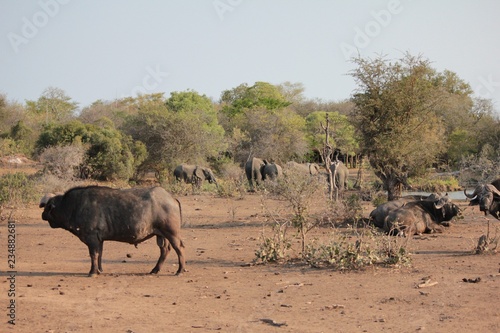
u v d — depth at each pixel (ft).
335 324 38.50
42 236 86.22
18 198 120.26
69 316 40.63
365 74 107.55
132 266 62.75
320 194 84.48
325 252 60.85
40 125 315.99
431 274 54.34
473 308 41.78
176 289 50.16
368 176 207.82
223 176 229.25
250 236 84.99
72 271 59.52
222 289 50.01
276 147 257.55
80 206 56.80
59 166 171.83
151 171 254.27
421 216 81.46
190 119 232.53
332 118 285.43
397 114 105.91
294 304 44.27
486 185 79.97
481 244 65.51
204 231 91.86
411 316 40.14
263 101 342.03
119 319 39.99
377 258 58.44
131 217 56.24
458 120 229.45
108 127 214.90
